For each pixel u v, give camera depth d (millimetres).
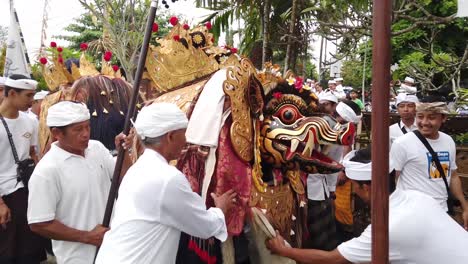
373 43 1492
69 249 2908
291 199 3088
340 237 5203
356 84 14328
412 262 2508
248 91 2818
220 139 2771
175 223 2232
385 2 1462
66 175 2863
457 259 2428
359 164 2650
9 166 3973
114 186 2852
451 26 11164
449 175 3982
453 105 5754
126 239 2195
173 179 2199
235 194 2752
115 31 7867
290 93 3039
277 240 2785
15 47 5973
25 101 4055
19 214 3898
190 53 3242
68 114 2807
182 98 3061
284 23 7305
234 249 2881
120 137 2842
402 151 3930
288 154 2877
